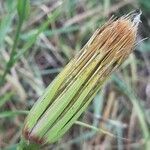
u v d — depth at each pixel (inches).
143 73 9.9
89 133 8.5
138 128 9.3
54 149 8.4
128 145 9.1
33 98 9.0
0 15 9.1
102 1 9.9
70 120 4.0
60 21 9.6
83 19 9.7
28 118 4.0
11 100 8.9
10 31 8.9
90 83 3.8
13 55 6.1
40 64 9.5
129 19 3.6
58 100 3.9
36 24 9.5
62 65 9.5
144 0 9.9
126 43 3.6
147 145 8.8
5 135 8.7
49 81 9.5
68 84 3.9
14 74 9.0
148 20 10.0
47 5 9.5
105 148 9.0
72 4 9.6
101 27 3.7
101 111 9.2
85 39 9.5
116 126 9.0
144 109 9.4
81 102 3.9
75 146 8.9
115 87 9.4
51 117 4.0
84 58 3.8
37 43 9.4
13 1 7.4
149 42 9.9
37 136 4.0
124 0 9.9
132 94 9.2
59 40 9.6
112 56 3.7
